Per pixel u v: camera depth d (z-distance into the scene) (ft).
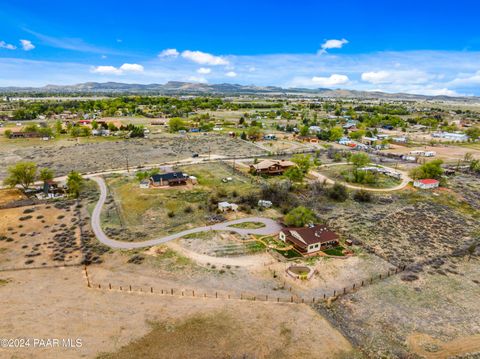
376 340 116.88
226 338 115.55
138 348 110.11
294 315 128.77
